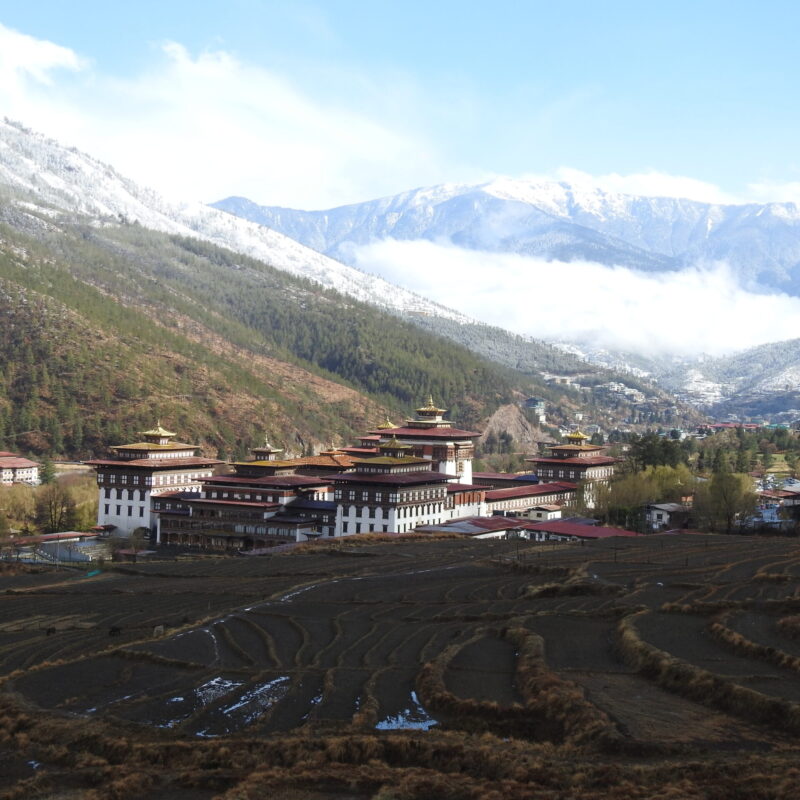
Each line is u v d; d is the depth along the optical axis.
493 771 74.94
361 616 134.38
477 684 93.75
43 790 75.75
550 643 109.62
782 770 70.94
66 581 190.88
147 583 182.88
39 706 92.69
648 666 96.88
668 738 77.81
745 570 155.00
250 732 83.88
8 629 140.38
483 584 158.62
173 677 102.31
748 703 84.12
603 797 69.06
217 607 151.25
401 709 88.31
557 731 82.00
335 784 73.69
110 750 81.50
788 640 103.75
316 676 100.31
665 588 141.00
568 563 173.50
